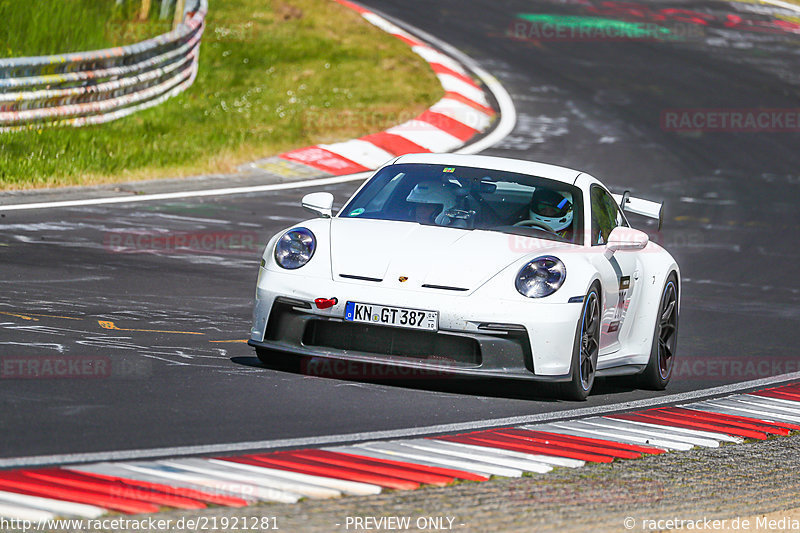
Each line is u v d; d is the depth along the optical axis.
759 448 20.92
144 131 61.94
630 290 26.52
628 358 26.59
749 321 37.12
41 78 56.34
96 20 81.88
